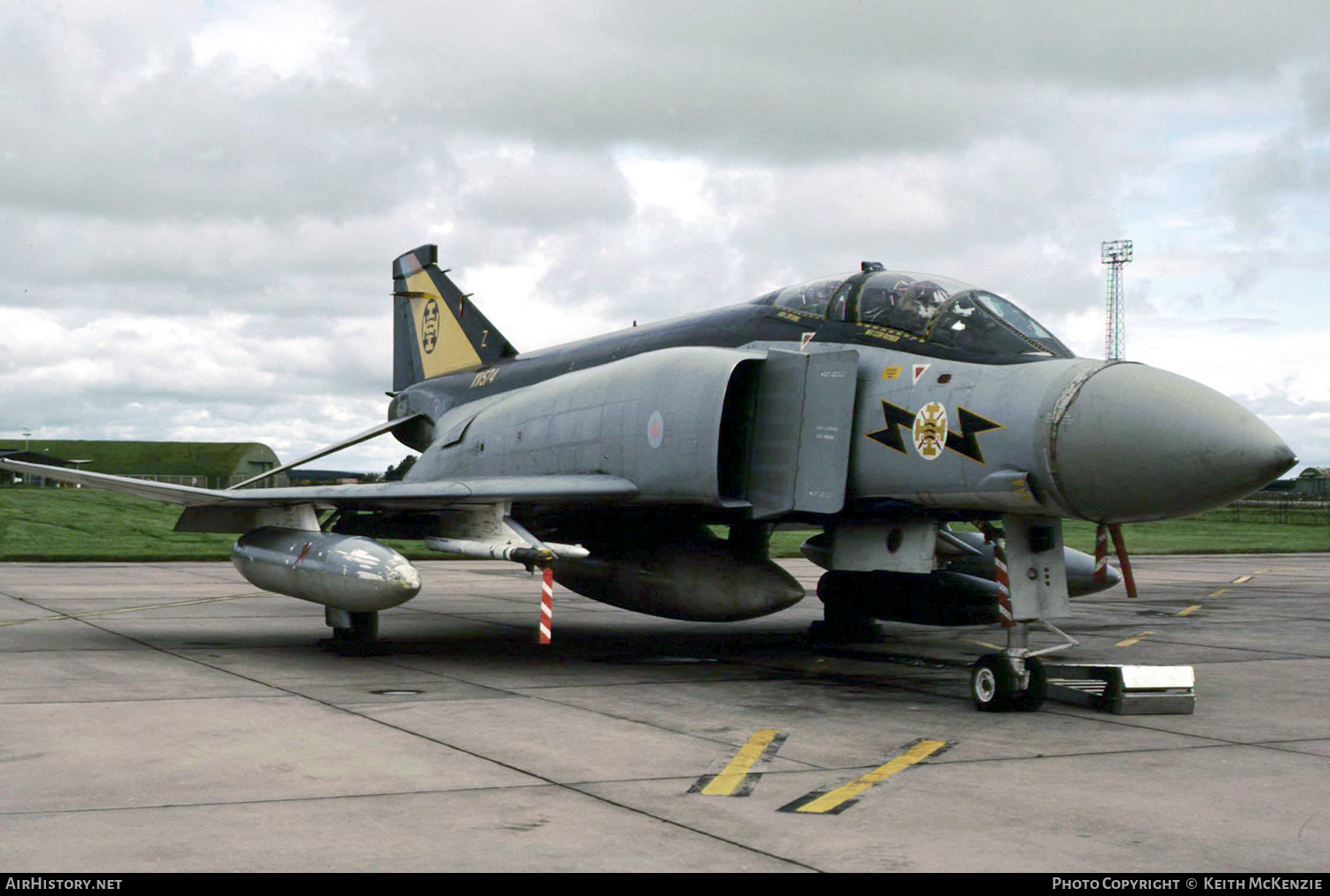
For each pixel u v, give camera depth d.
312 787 5.15
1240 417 7.02
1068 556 12.16
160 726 6.63
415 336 16.94
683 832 4.48
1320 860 4.22
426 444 15.26
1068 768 5.77
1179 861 4.18
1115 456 7.19
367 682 8.63
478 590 19.31
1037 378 7.82
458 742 6.25
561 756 5.90
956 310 8.86
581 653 10.80
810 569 25.31
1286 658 10.67
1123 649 11.52
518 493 9.86
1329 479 71.81
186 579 19.78
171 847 4.20
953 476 8.19
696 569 10.59
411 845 4.26
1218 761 5.98
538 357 13.77
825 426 9.10
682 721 7.05
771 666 10.02
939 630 13.50
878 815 4.78
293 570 10.19
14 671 8.90
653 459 9.77
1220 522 49.72
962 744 6.42
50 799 4.90
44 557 24.22
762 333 10.18
